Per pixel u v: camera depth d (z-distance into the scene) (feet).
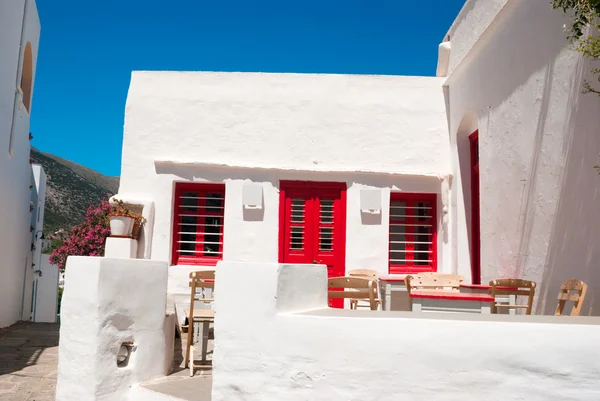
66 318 15.67
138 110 31.04
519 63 22.16
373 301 15.14
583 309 16.99
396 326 11.25
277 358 11.94
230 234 30.19
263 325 12.13
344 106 31.58
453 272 29.68
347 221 30.48
